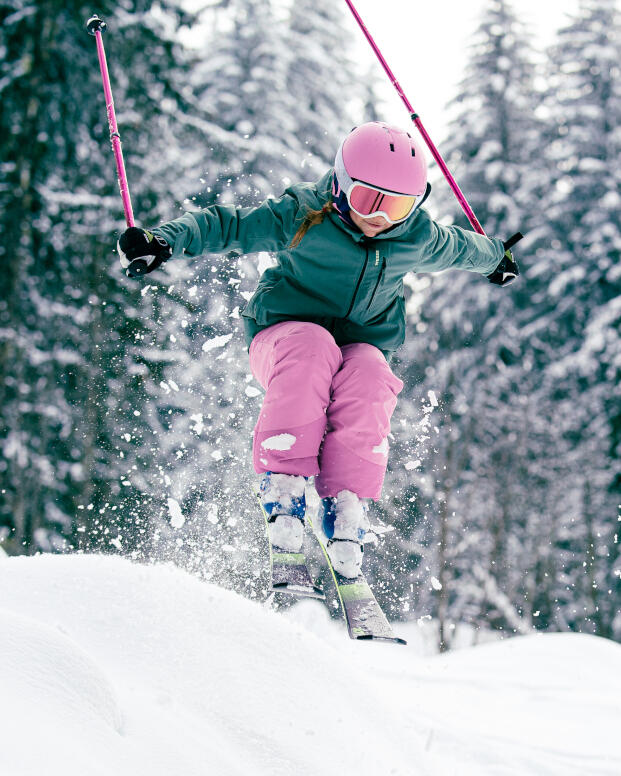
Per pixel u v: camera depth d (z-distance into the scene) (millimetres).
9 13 13570
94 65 13727
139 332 13195
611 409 20672
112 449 13391
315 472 2965
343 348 3264
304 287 3277
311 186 3248
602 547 20469
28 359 13789
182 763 2021
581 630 20625
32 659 2018
